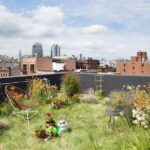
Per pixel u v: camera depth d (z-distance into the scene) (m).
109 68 49.19
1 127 7.44
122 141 4.54
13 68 42.78
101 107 9.91
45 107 9.89
